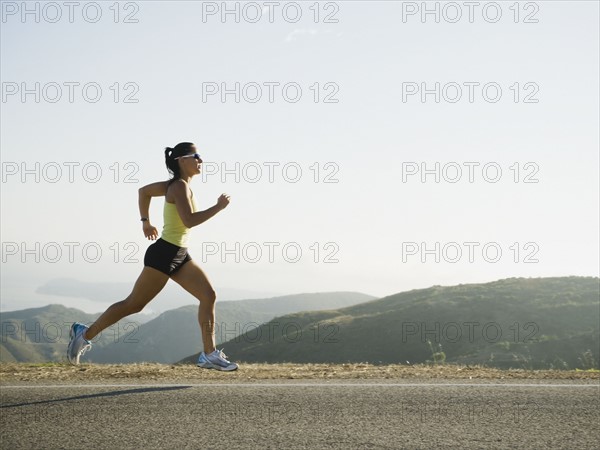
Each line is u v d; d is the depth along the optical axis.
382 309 91.81
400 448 3.90
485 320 74.62
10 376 6.72
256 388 5.68
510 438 4.14
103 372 6.96
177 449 3.86
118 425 4.39
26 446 3.93
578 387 5.83
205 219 5.79
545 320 72.31
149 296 6.02
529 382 6.17
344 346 75.50
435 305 81.62
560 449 3.92
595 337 61.00
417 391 5.56
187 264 6.03
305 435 4.16
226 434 4.18
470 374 7.06
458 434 4.22
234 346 86.56
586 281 87.81
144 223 6.09
